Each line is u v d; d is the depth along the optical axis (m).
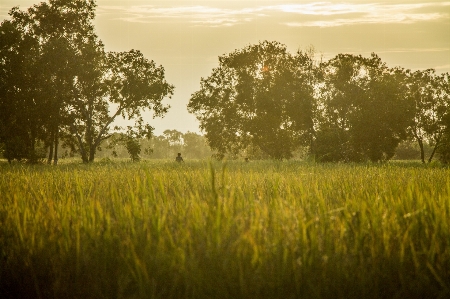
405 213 7.64
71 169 28.44
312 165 33.22
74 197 11.02
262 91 78.62
